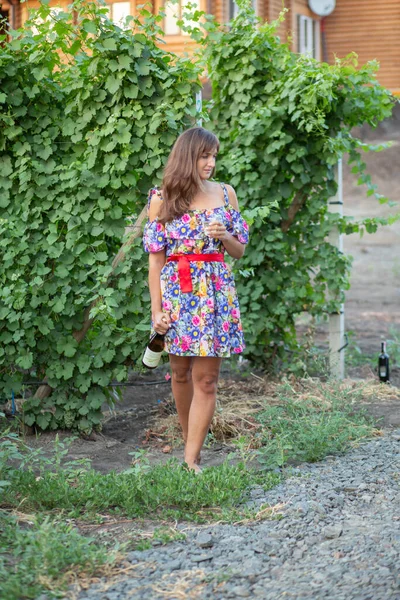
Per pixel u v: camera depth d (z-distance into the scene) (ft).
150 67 19.75
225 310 16.39
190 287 16.10
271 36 24.62
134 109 19.81
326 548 13.21
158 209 16.63
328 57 70.74
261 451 18.45
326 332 35.06
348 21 70.08
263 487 15.97
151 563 12.70
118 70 19.56
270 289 24.85
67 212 20.27
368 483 16.16
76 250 20.12
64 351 20.17
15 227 20.22
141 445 19.94
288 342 25.79
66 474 16.65
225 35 24.45
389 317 40.24
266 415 20.56
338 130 24.86
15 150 20.29
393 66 69.46
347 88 24.27
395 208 76.33
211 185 16.76
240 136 24.67
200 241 16.19
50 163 20.39
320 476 16.63
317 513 14.58
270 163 24.64
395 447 18.62
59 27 19.89
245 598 11.57
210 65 25.03
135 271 20.34
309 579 12.10
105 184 20.06
